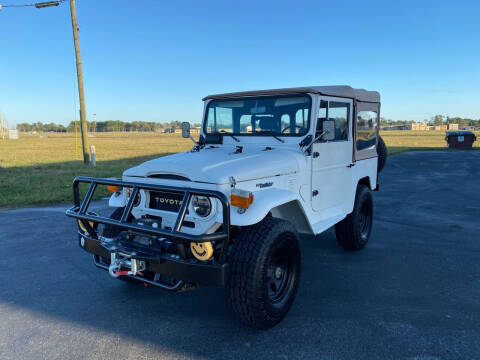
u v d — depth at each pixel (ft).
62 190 34.42
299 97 13.64
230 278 10.09
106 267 11.73
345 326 11.13
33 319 11.76
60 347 10.21
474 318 11.54
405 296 13.14
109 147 120.16
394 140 164.45
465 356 9.60
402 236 20.51
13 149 115.14
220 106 15.60
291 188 12.83
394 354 9.70
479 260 16.71
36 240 19.83
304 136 13.56
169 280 11.78
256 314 10.16
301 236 20.74
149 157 76.54
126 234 11.37
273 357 9.65
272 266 10.92
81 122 59.31
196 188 10.14
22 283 14.44
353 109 16.22
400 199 31.50
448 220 24.07
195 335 10.77
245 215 9.96
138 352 9.96
